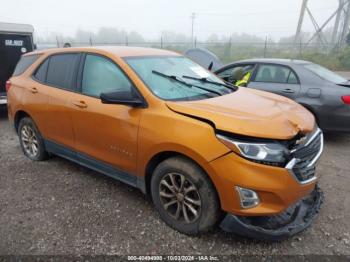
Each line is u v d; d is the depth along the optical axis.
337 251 2.99
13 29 7.86
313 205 3.33
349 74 19.61
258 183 2.66
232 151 2.70
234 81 6.56
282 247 3.03
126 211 3.59
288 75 6.19
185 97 3.41
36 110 4.59
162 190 3.27
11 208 3.67
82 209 3.64
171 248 3.01
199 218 3.01
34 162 5.00
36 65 4.78
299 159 2.83
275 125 2.85
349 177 4.58
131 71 3.50
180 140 2.91
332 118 5.68
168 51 4.47
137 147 3.30
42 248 3.00
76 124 3.98
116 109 3.47
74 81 4.09
